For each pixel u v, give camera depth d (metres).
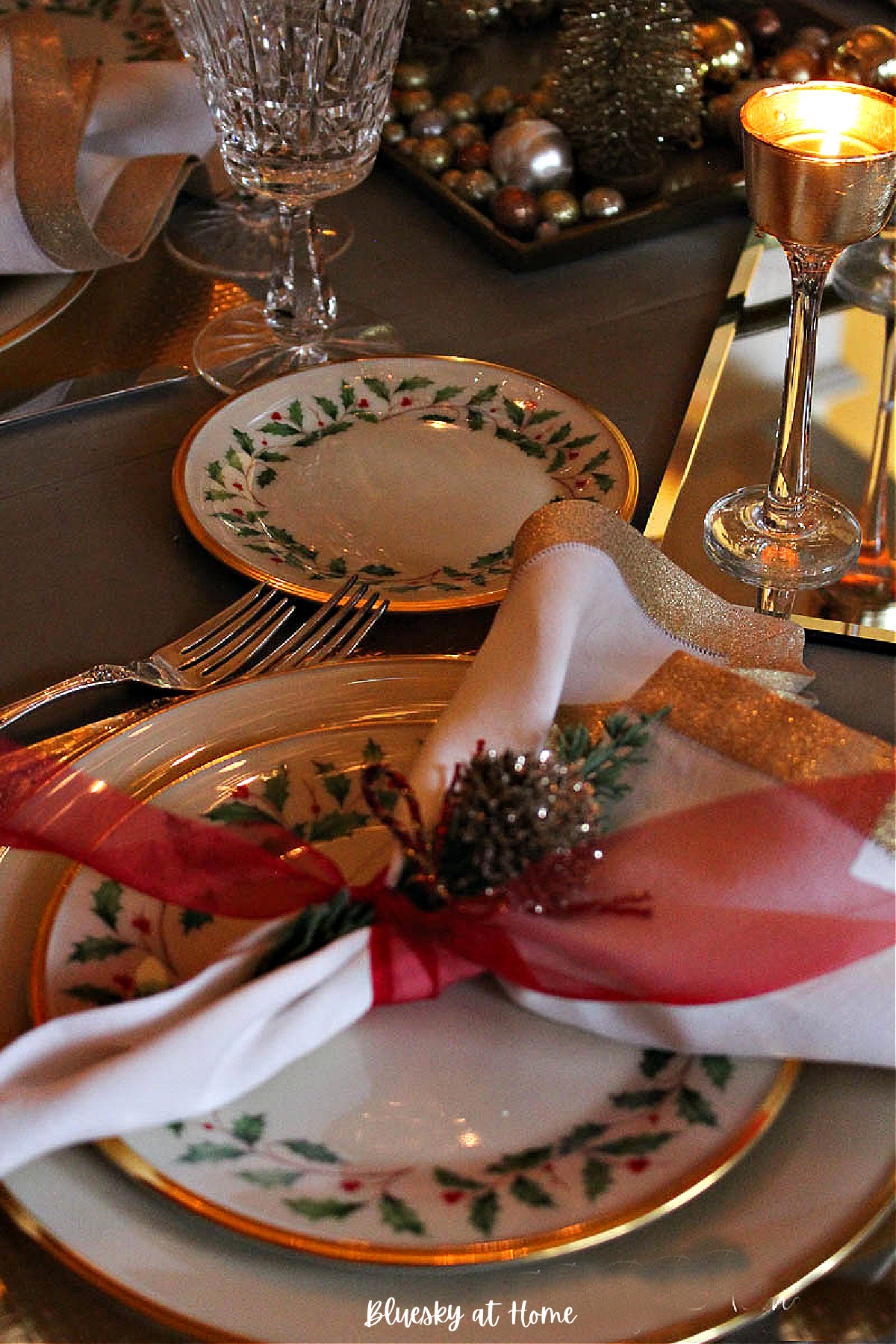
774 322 0.79
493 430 0.67
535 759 0.37
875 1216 0.33
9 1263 0.33
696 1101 0.35
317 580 0.57
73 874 0.40
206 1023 0.33
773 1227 0.32
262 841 0.41
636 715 0.42
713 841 0.38
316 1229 0.32
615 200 0.87
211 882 0.38
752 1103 0.35
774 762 0.40
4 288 0.79
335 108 0.72
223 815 0.43
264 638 0.54
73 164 0.75
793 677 0.48
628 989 0.35
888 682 0.53
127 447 0.68
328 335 0.77
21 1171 0.33
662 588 0.48
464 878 0.35
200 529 0.59
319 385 0.69
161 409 0.71
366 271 0.85
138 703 0.52
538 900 0.36
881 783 0.39
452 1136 0.35
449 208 0.90
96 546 0.61
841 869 0.37
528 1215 0.32
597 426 0.66
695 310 0.81
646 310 0.81
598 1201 0.33
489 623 0.57
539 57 1.10
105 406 0.71
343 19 0.69
